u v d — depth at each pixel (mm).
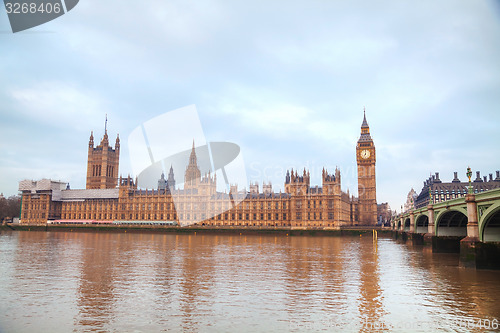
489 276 52469
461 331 29344
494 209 53188
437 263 66438
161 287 43625
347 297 39406
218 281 47469
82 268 57781
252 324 30406
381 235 182375
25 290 41688
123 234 189625
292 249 95750
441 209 80438
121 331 28625
